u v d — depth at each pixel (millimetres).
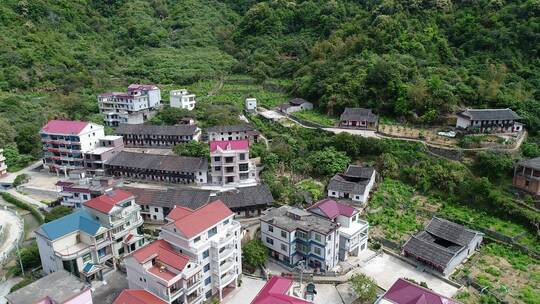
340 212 65875
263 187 76562
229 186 81812
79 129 90250
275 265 63125
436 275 60344
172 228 53562
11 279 59469
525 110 91500
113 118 117312
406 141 90125
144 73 156375
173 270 50062
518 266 61531
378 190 80812
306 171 85625
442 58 113062
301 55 152250
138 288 52500
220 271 54000
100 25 190000
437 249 62031
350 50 126625
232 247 55844
